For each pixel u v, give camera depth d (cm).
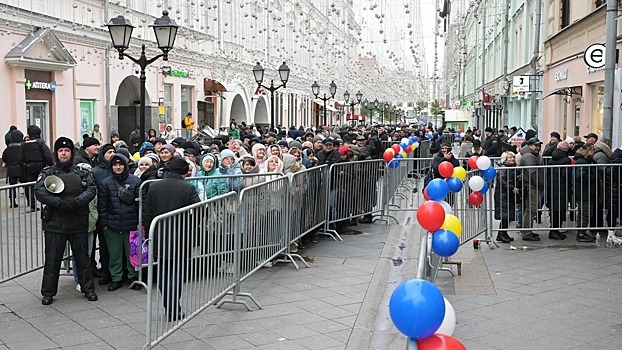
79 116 2280
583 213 1067
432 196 780
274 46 3862
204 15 3083
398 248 1062
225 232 699
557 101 2328
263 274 879
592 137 1135
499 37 4025
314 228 1061
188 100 3092
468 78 6328
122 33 1309
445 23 2247
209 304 659
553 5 2430
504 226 1087
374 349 621
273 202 863
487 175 1019
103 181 798
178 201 720
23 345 609
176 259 596
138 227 800
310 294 785
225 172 955
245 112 3669
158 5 2408
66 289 810
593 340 614
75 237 752
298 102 4784
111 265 808
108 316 699
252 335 642
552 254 990
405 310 327
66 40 2191
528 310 709
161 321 606
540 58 2623
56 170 745
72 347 605
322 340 631
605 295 763
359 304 747
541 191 1088
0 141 1909
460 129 6284
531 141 1152
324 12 3744
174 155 897
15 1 1928
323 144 1234
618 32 1502
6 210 770
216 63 3288
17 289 806
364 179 1244
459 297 762
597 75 1758
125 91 2798
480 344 608
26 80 1998
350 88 4206
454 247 601
